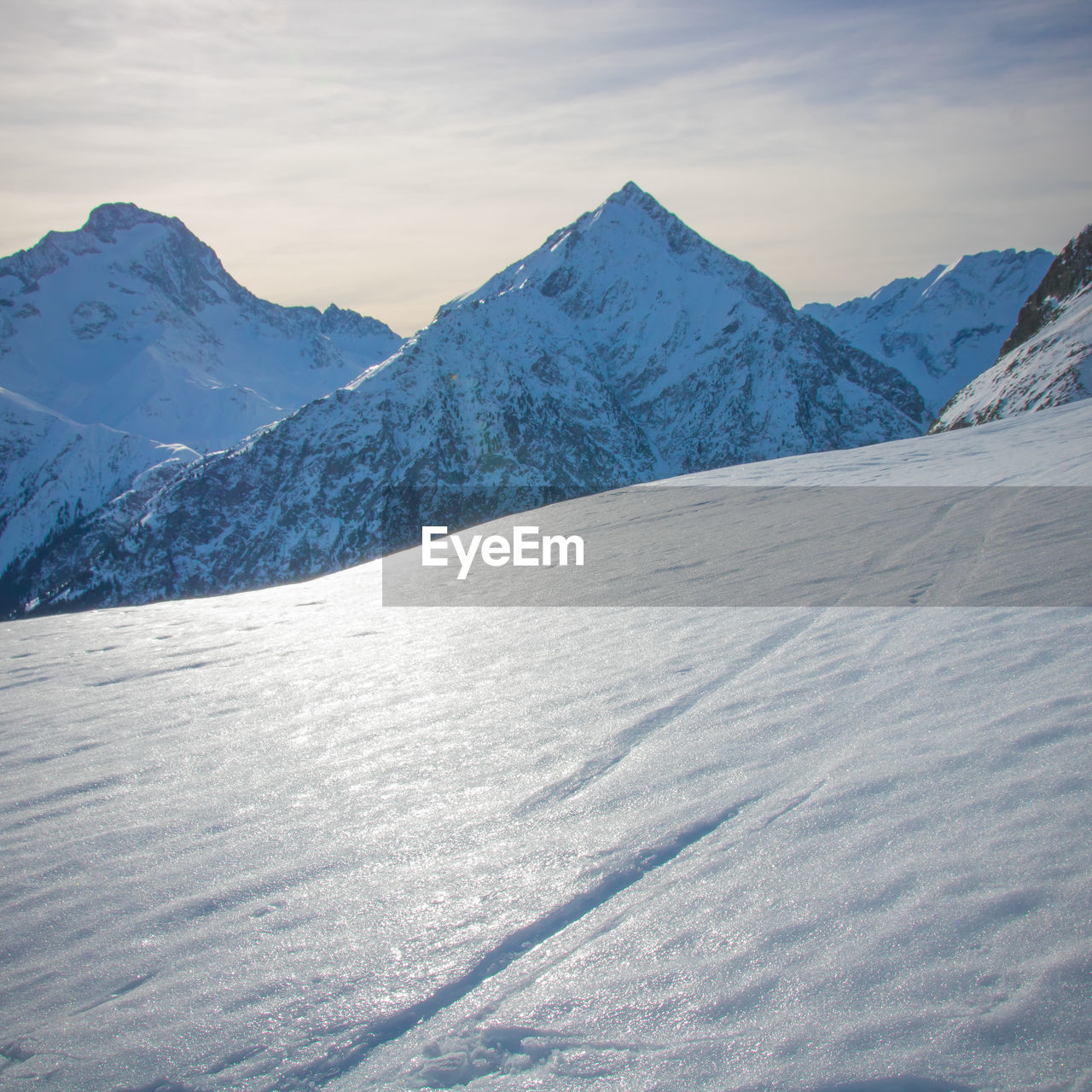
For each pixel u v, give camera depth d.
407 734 4.62
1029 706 3.40
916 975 1.98
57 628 9.99
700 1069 1.85
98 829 3.72
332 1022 2.24
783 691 4.29
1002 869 2.29
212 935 2.73
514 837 3.14
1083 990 1.83
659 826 3.01
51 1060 2.22
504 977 2.32
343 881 2.99
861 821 2.73
